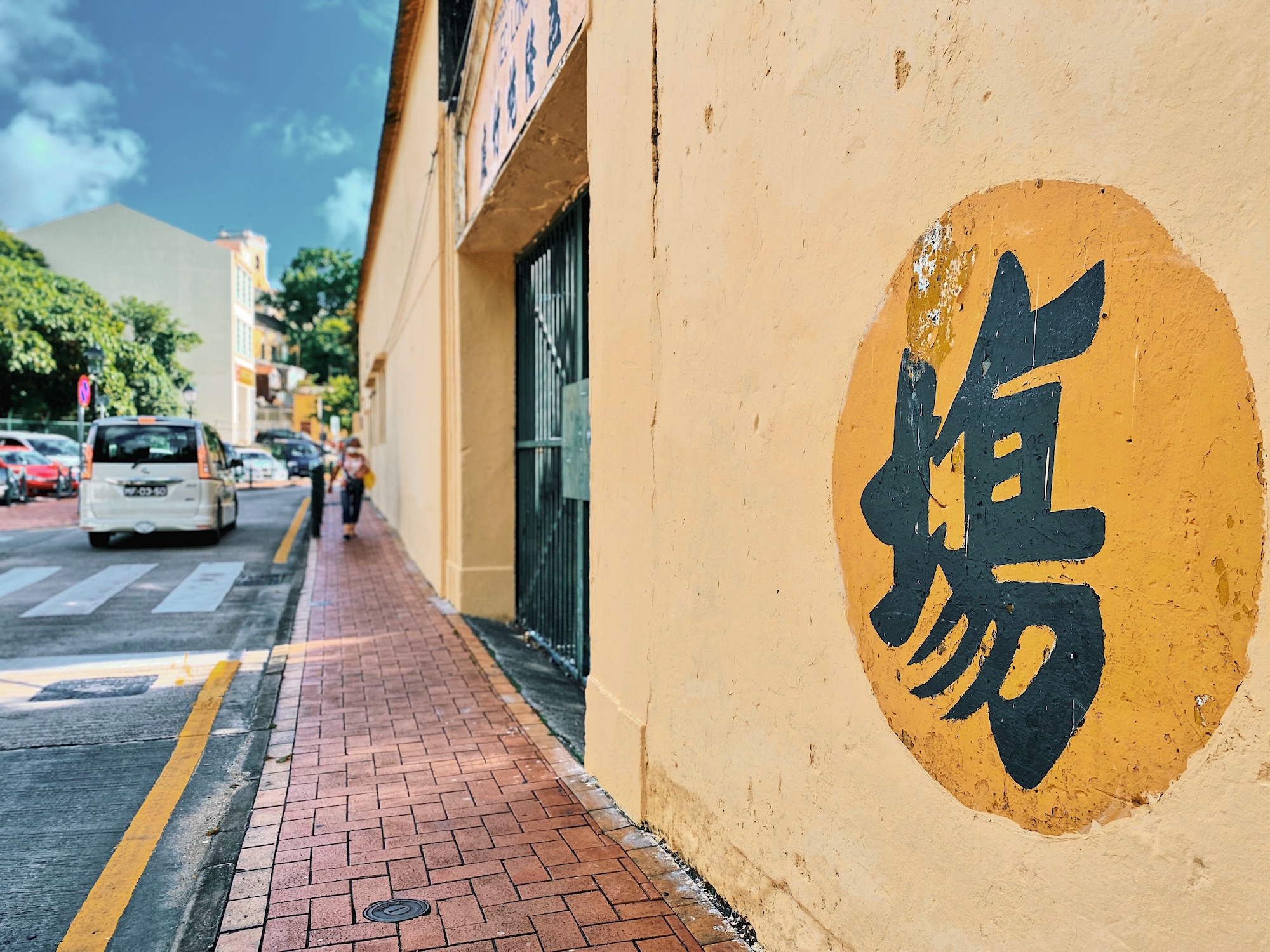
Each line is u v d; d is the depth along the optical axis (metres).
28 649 6.72
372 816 3.62
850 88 2.13
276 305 68.12
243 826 3.52
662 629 3.33
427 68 9.49
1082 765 1.50
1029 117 1.60
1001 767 1.69
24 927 2.92
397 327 14.31
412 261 11.58
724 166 2.79
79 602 8.63
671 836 3.28
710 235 2.89
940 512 1.85
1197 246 1.30
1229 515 1.25
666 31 3.20
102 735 4.82
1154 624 1.37
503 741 4.56
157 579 10.14
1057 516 1.55
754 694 2.66
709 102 2.88
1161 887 1.36
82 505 12.59
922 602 1.91
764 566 2.59
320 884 3.04
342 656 6.36
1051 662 1.57
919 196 1.90
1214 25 1.27
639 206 3.50
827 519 2.27
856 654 2.15
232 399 48.12
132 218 46.69
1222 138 1.26
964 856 1.79
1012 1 1.64
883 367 2.03
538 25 4.67
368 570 10.73
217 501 13.55
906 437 1.96
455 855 3.26
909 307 1.94
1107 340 1.45
